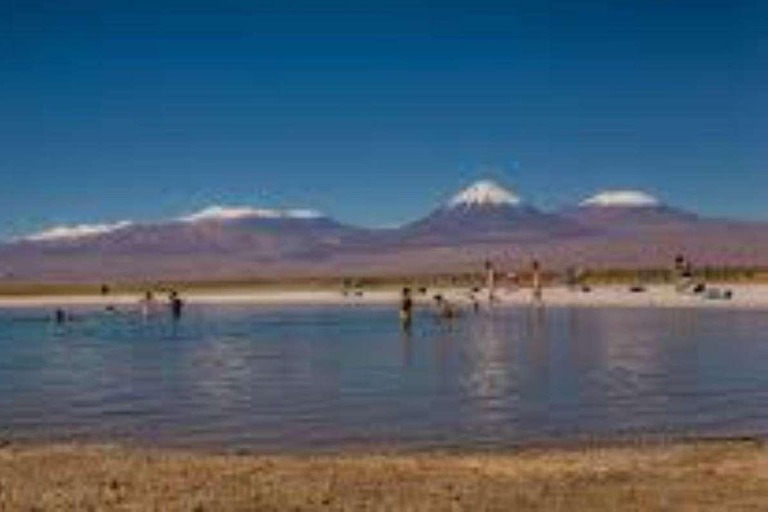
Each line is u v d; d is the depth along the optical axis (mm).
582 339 101812
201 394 63875
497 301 191625
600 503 31938
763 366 73875
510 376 70500
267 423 51750
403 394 61781
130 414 55594
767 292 187125
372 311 176000
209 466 37844
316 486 34250
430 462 38875
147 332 129125
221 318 163125
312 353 91875
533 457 40281
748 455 39344
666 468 36938
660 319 131875
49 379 73875
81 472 36531
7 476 35875
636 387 63125
